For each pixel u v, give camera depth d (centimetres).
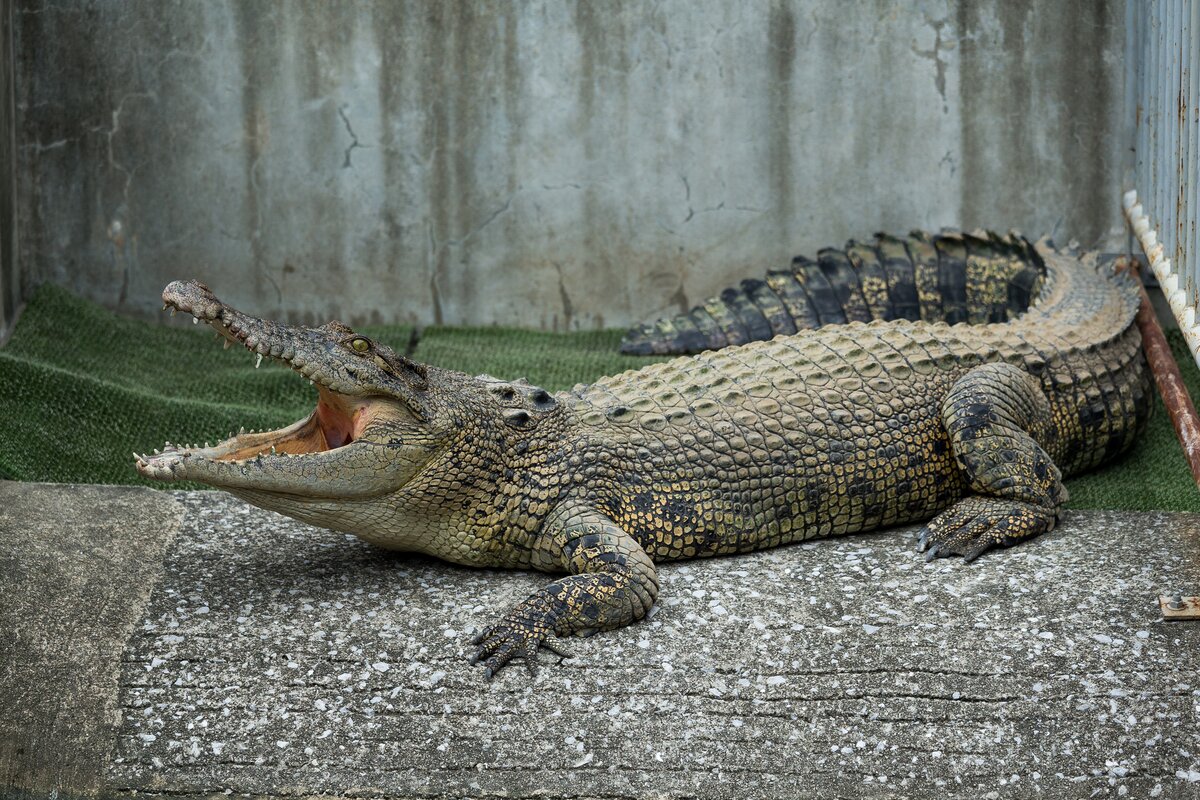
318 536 741
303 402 951
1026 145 1029
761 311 1006
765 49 1025
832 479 726
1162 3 873
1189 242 759
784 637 634
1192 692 596
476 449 679
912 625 639
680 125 1038
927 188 1041
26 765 574
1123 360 841
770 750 579
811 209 1048
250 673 613
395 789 569
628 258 1059
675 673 612
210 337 1052
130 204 1047
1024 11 1011
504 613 650
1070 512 760
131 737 586
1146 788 564
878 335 798
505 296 1069
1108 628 633
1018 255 988
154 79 1030
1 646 621
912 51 1022
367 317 1071
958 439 732
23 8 1015
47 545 695
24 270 1038
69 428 835
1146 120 945
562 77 1033
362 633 638
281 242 1057
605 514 685
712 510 705
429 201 1052
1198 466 725
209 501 773
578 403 725
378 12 1023
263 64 1030
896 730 586
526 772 572
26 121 1027
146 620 646
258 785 571
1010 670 609
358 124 1041
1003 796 564
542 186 1049
